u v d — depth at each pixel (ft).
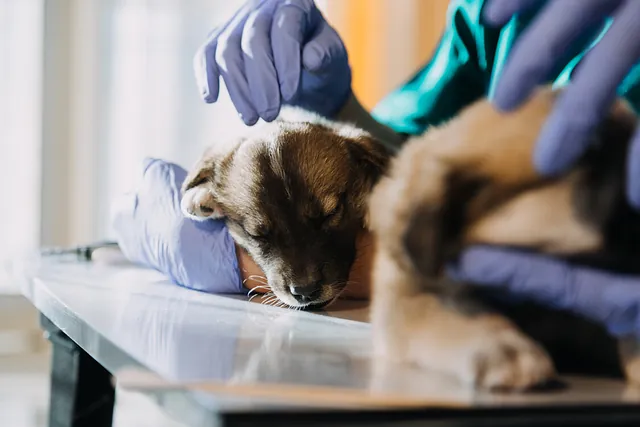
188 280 3.17
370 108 5.54
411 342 2.11
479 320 2.07
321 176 3.45
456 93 3.78
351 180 3.49
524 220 2.01
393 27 5.56
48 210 5.49
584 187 2.01
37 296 3.04
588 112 1.95
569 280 2.00
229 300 2.98
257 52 3.23
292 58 3.25
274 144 3.54
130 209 3.45
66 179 5.50
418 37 5.57
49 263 3.63
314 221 3.41
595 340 2.09
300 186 3.43
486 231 2.04
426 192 2.09
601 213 1.99
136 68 5.39
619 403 1.68
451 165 2.10
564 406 1.64
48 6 5.40
